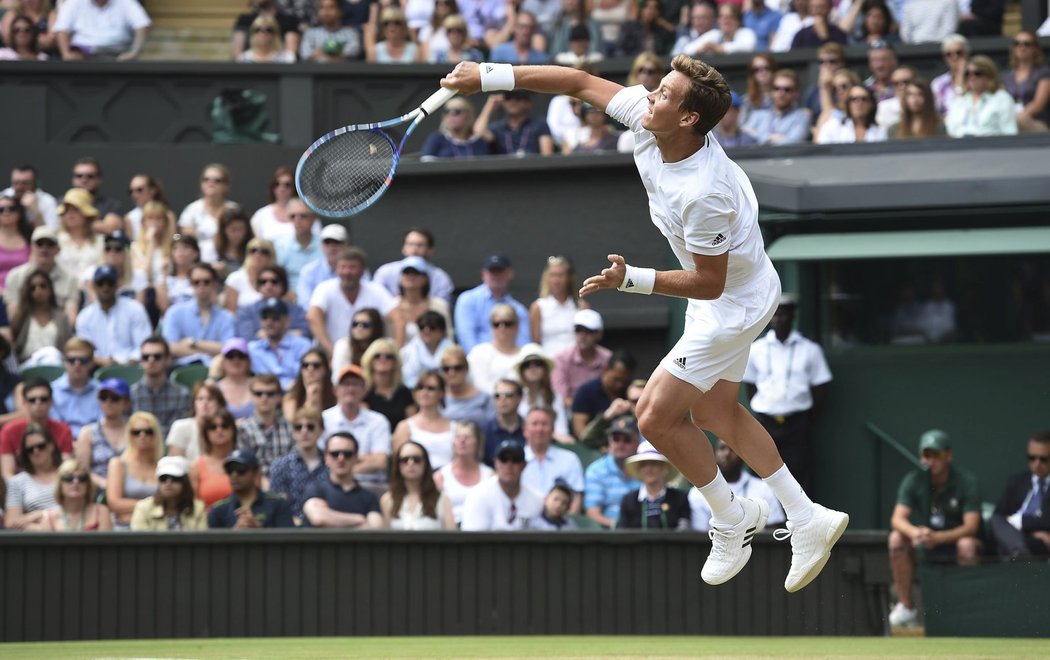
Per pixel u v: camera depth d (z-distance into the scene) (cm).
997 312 2422
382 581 1917
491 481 2061
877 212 2425
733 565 1185
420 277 2516
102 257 2641
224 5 3728
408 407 2309
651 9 3209
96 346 2503
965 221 2422
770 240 2470
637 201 2802
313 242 2738
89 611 1886
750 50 3105
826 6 3055
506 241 2844
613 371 2373
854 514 2373
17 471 2162
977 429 2408
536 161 2819
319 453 2106
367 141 1175
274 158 3089
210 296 2505
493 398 2325
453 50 3144
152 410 2294
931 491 2097
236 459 1966
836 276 2452
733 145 2716
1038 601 1944
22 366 2497
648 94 1092
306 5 3303
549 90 1127
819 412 2397
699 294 1072
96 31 3275
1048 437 2092
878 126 2750
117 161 3084
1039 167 2412
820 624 1956
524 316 2556
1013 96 2811
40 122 3116
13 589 1881
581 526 2108
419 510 2036
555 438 2330
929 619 1958
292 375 2419
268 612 1903
